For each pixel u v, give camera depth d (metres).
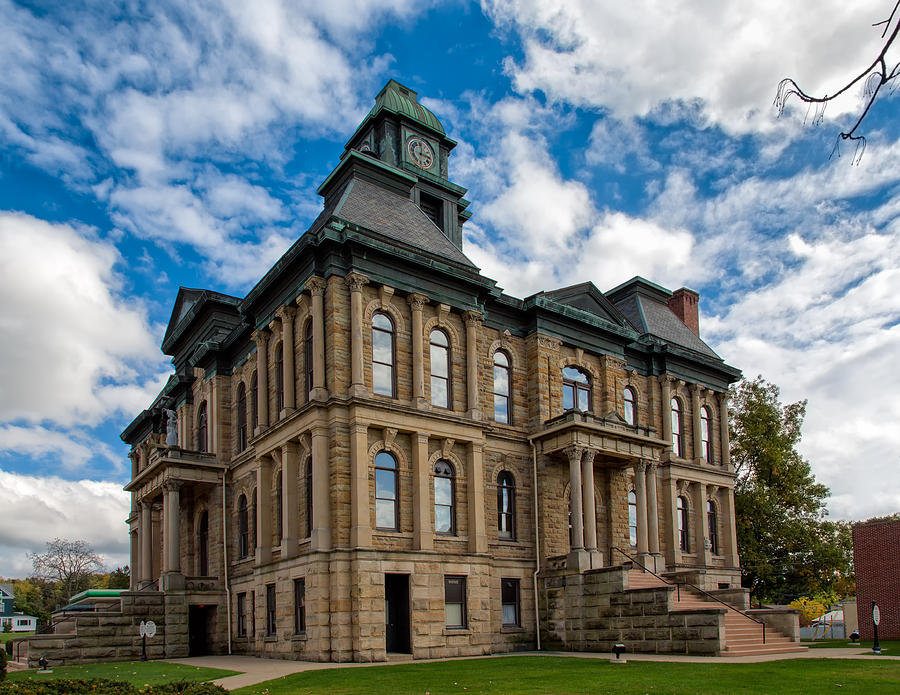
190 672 26.89
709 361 47.03
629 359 44.38
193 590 39.38
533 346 39.19
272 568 33.72
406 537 31.77
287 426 33.59
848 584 60.62
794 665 23.95
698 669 23.03
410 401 33.25
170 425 47.47
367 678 22.56
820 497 53.41
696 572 36.69
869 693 17.91
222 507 41.06
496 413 37.72
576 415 36.28
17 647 37.69
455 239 45.72
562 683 20.34
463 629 32.09
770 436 53.47
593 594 33.59
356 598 29.30
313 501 30.52
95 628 36.03
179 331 49.03
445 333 35.50
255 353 40.38
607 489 39.66
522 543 36.50
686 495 44.84
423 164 46.03
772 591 52.00
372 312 32.91
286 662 29.86
